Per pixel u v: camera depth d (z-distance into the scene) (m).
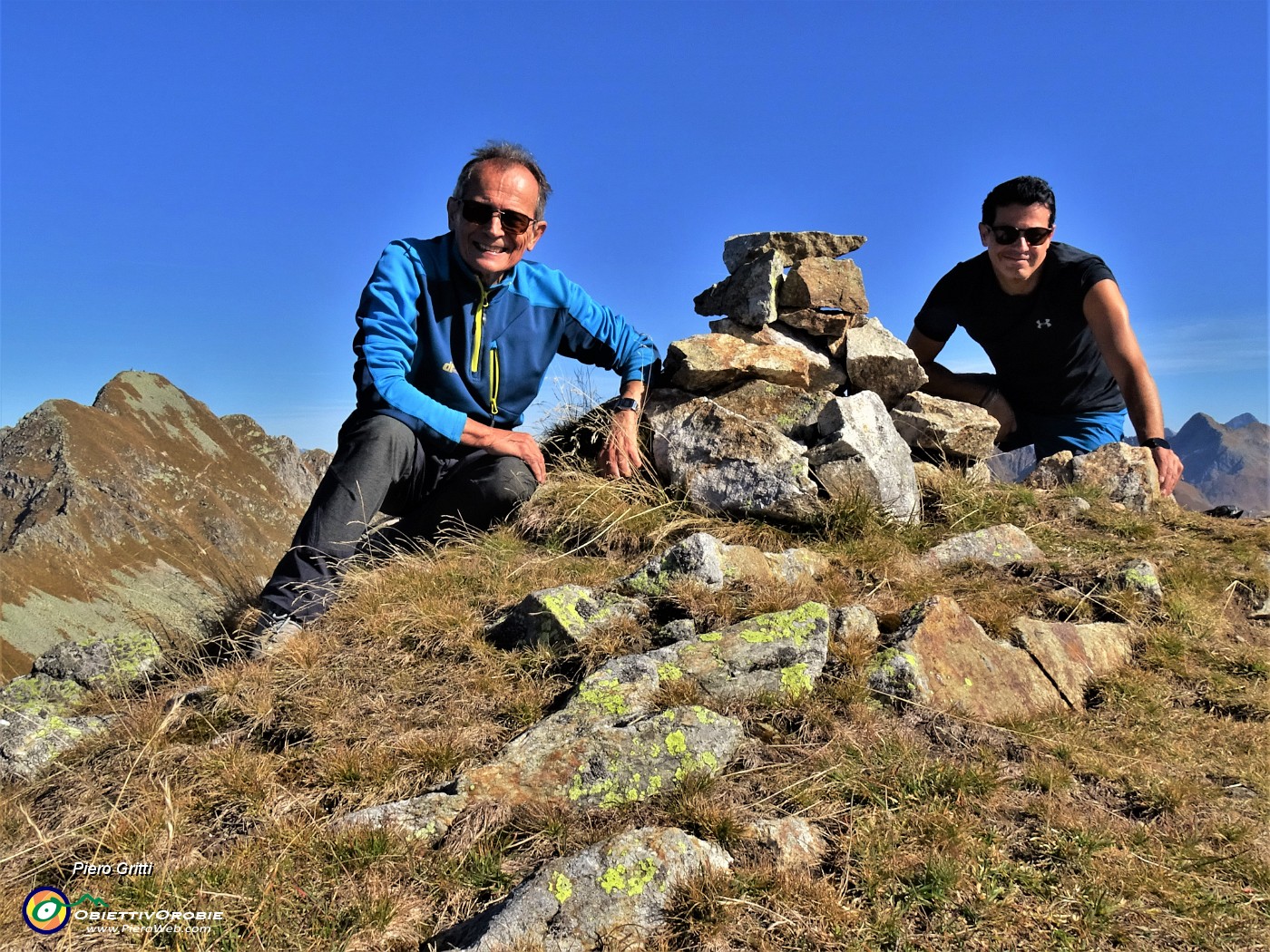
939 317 2.76
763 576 1.94
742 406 2.39
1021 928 1.25
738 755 1.54
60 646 1.94
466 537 2.20
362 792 1.49
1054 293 2.64
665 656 1.68
